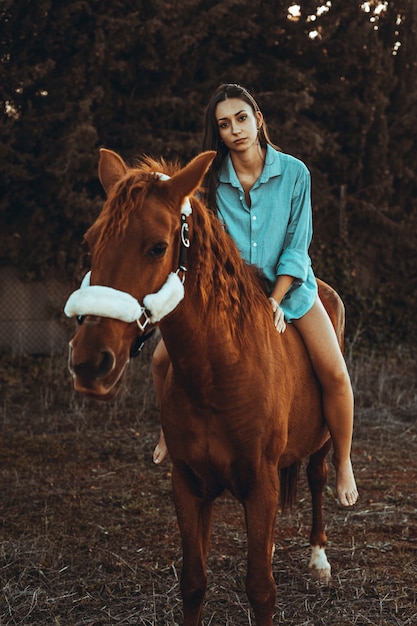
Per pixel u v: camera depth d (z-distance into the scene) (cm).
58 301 859
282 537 385
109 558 354
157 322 204
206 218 229
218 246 234
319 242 964
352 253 973
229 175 272
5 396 712
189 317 222
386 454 559
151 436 595
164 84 868
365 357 909
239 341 233
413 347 987
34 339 851
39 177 832
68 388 736
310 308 277
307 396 277
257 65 927
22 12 796
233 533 391
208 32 884
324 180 949
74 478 492
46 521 394
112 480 488
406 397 736
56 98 823
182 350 227
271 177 271
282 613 296
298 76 900
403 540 383
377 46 961
